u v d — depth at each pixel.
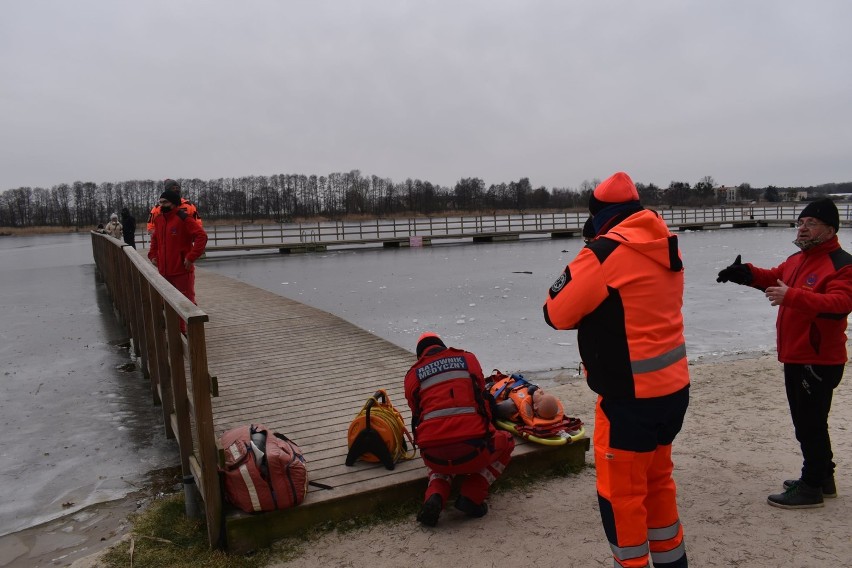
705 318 11.24
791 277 3.46
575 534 3.28
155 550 3.38
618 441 2.35
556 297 2.41
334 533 3.41
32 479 4.57
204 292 13.16
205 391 3.22
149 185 107.56
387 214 120.06
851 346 7.97
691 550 3.04
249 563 3.18
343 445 4.27
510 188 125.69
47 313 12.37
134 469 4.72
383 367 6.69
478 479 3.50
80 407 6.27
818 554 2.96
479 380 3.50
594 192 2.58
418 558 3.12
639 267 2.32
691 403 5.70
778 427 4.90
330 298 14.68
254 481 3.27
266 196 113.81
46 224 105.00
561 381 6.94
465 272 20.62
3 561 3.45
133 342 8.44
